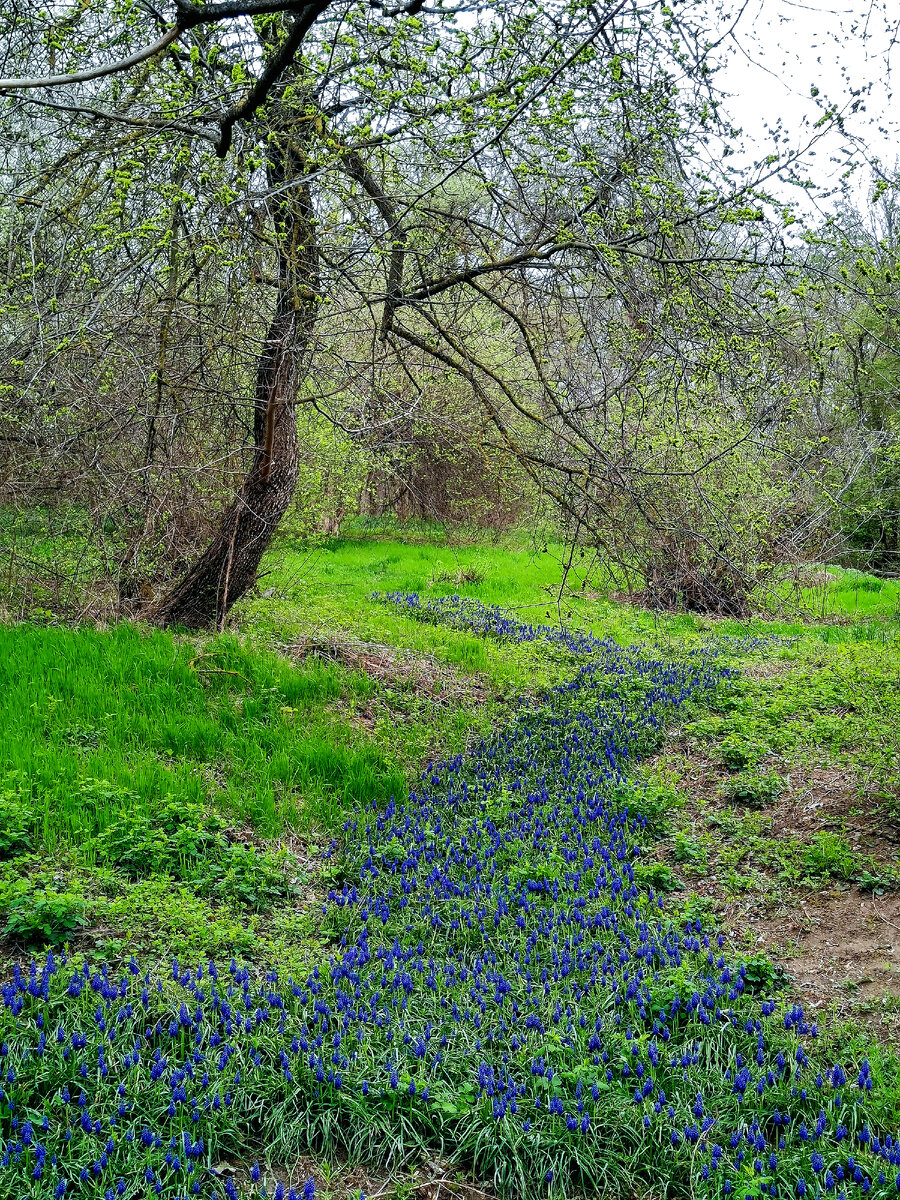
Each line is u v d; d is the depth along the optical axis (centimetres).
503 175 776
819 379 792
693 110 675
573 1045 521
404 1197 437
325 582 2116
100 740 891
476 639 1540
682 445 915
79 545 1234
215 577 1266
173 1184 419
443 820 852
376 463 1853
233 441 1152
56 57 688
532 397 1016
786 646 1744
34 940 592
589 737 1102
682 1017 564
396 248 827
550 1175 445
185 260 759
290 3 460
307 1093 475
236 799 830
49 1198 400
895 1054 538
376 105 662
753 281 780
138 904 626
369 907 685
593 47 614
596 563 959
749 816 882
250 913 680
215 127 682
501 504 2352
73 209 757
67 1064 472
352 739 1016
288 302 903
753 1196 425
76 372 895
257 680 1108
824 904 721
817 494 1248
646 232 736
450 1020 545
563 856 787
